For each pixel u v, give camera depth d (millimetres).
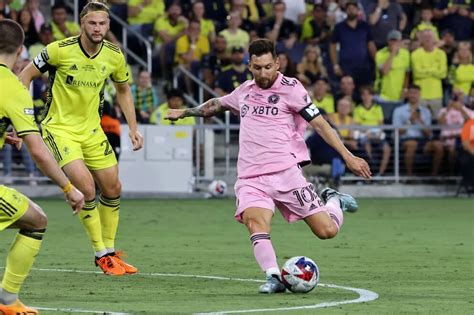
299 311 19297
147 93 55719
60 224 41188
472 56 62969
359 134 56062
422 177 57031
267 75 22719
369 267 27688
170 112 24125
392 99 59625
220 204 51375
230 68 58281
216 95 58344
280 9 61125
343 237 36625
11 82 18500
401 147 56656
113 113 53469
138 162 54625
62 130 26406
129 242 34719
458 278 25281
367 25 60469
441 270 27000
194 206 50188
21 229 18797
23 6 59188
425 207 50188
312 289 22297
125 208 48875
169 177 54844
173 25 61031
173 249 32500
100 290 22844
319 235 23281
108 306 20094
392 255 30766
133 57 59969
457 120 58375
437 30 63188
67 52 26250
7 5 58344
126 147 54312
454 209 49062
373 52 60469
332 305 20203
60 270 26891
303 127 23297
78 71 26312
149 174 54656
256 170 22969
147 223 41938
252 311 19219
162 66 60562
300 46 60906
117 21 61438
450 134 57031
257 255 22500
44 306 20109
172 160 54750
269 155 22906
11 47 18766
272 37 60875
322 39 62000
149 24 61875
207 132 55281
